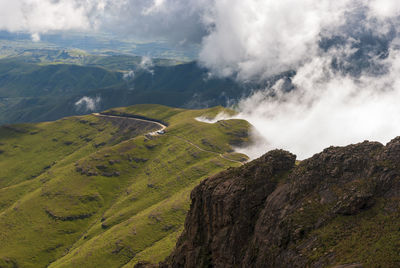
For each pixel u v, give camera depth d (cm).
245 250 7100
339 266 4944
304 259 5578
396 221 5284
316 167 7156
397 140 6625
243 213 7531
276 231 6550
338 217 5975
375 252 4884
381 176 6156
